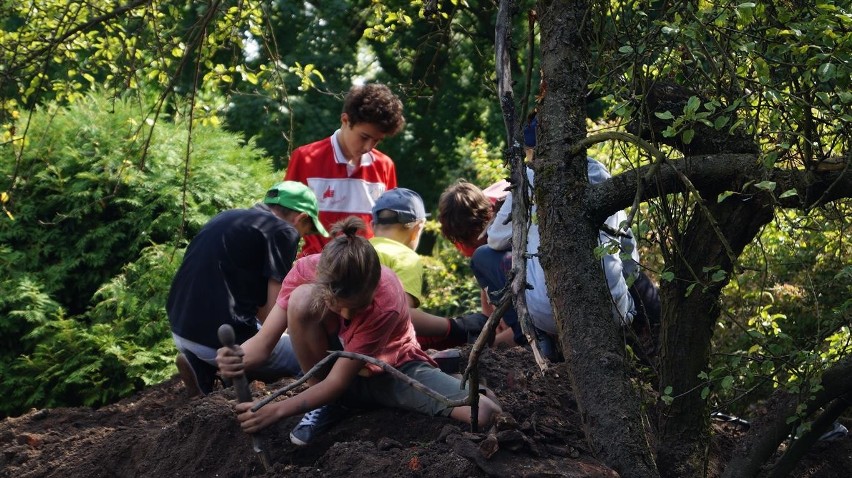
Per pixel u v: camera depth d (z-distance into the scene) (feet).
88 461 13.28
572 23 10.78
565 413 12.26
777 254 14.51
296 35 41.47
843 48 8.87
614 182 10.43
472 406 10.67
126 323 22.26
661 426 11.19
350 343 11.53
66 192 23.18
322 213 17.33
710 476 11.64
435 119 43.78
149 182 23.30
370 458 10.71
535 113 11.84
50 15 15.78
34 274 22.76
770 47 9.35
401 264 14.55
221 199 23.73
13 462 14.08
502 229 14.42
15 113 16.40
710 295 10.78
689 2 9.22
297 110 40.34
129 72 16.01
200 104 16.89
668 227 10.65
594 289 10.28
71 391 22.06
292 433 12.09
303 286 11.63
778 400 11.13
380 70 40.93
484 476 10.00
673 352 10.99
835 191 9.73
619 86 10.41
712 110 9.09
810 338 10.73
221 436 12.45
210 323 14.46
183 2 16.48
